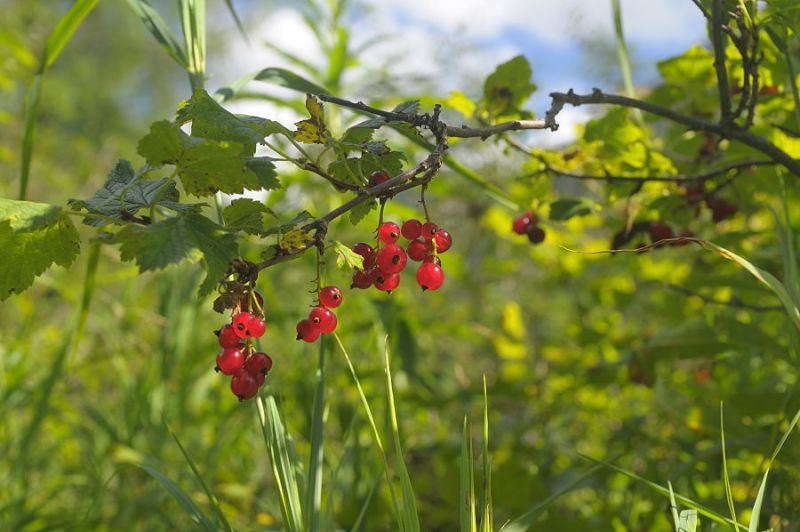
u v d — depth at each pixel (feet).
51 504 2.61
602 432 3.02
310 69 2.81
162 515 2.26
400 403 2.63
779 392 1.99
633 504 2.10
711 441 2.13
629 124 2.01
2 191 4.62
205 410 2.74
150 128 1.25
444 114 2.77
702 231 2.69
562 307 4.08
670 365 2.87
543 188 2.14
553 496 1.65
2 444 2.54
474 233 4.25
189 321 2.62
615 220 2.33
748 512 1.89
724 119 1.82
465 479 1.47
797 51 2.04
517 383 2.77
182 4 1.86
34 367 2.86
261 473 2.90
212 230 1.25
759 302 2.52
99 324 3.00
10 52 3.93
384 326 2.73
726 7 1.75
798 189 2.10
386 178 1.45
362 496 2.21
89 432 2.75
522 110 2.00
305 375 2.68
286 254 1.33
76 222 4.09
